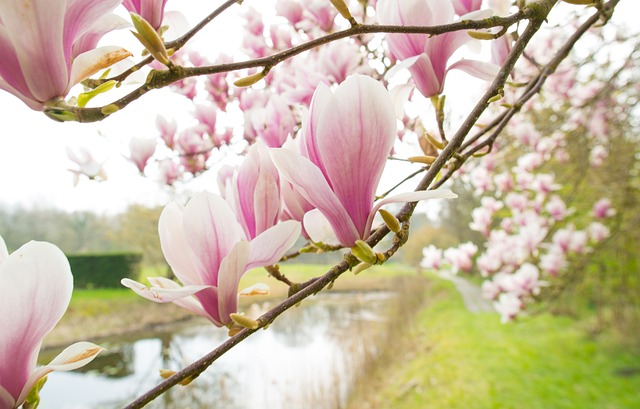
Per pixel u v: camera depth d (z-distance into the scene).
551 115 4.19
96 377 9.16
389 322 11.63
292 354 10.24
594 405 5.38
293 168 0.49
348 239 0.54
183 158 1.81
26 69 0.45
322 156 0.51
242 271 0.58
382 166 0.53
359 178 0.52
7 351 0.44
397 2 0.77
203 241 0.58
